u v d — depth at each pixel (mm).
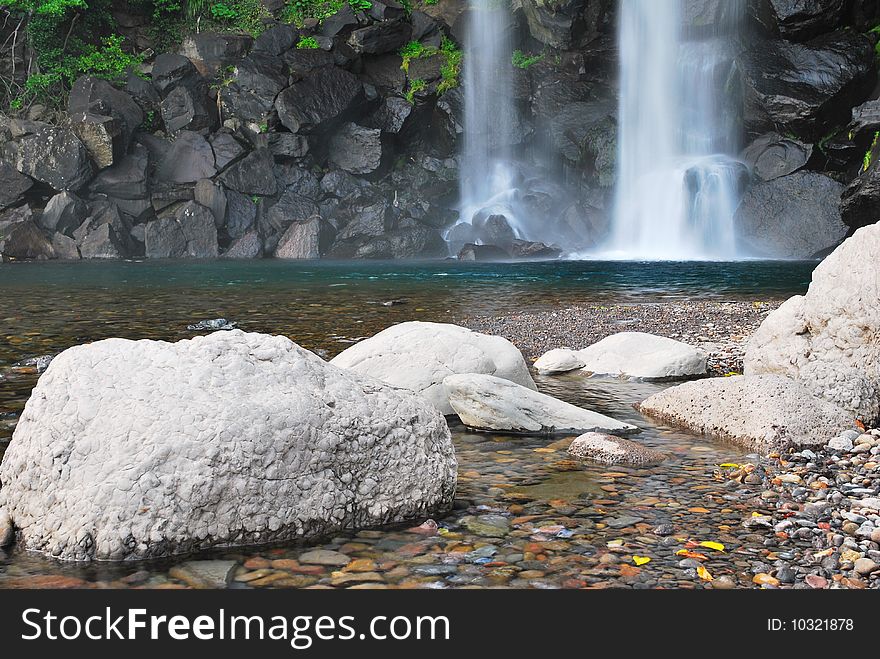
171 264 22953
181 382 3666
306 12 32031
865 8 25734
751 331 10195
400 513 3842
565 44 29984
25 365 7465
